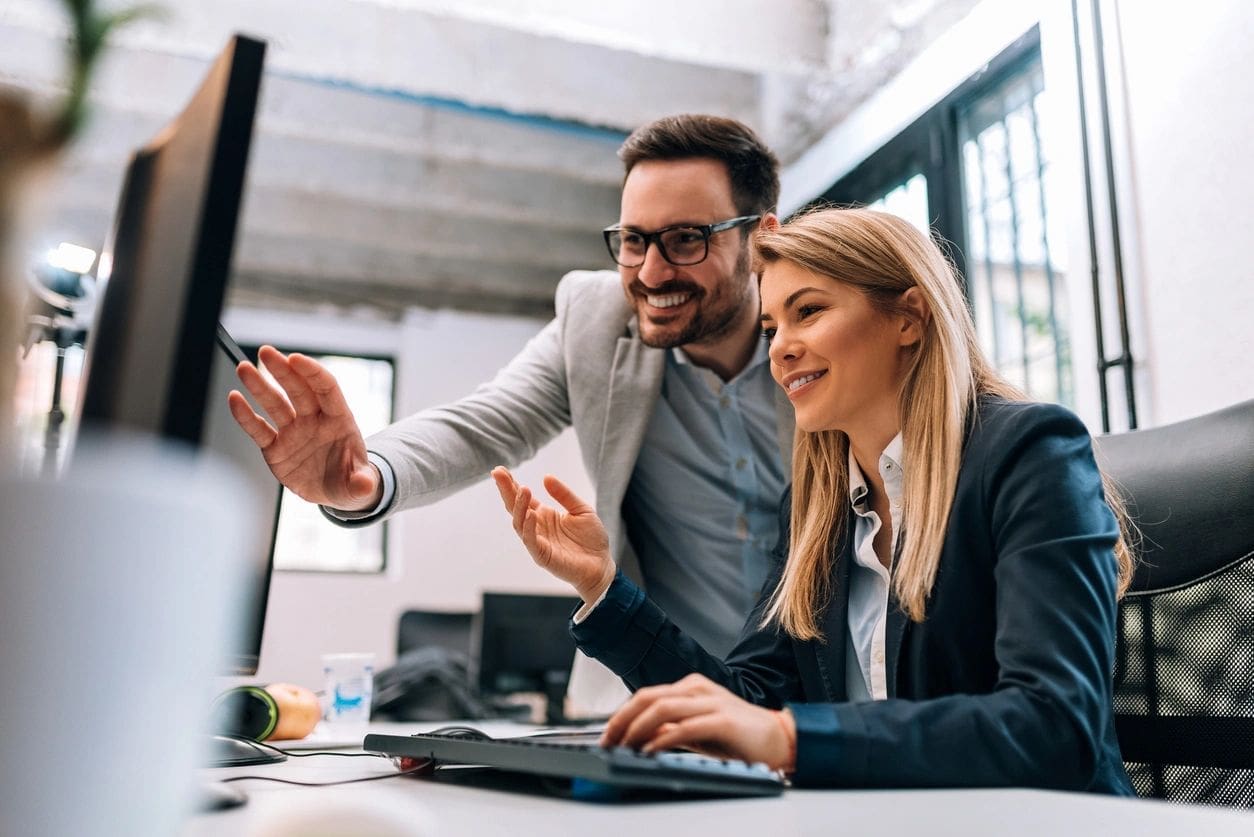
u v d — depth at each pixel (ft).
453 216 18.93
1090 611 2.87
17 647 1.08
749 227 5.75
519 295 22.24
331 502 3.99
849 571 3.84
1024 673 2.75
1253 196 7.11
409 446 5.02
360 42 12.42
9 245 1.29
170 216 2.07
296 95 14.65
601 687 5.88
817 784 2.47
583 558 3.59
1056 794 2.37
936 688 3.32
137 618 1.13
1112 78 8.38
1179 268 7.67
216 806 2.11
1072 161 8.80
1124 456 4.03
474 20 12.64
